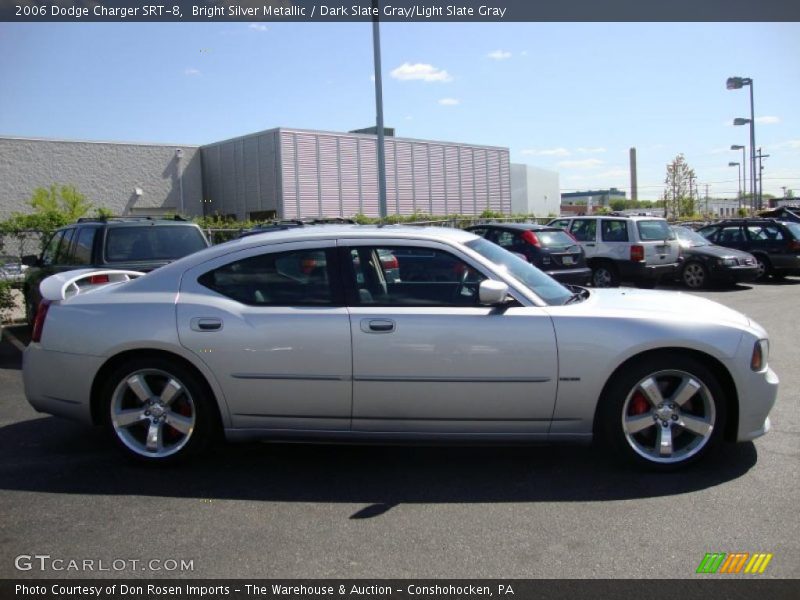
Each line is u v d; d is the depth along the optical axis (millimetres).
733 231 17766
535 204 57406
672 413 4430
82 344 4664
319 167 35500
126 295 4742
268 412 4539
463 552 3490
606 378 4344
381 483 4434
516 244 13320
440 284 4543
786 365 7570
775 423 5449
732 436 4504
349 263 4598
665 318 4391
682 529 3689
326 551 3527
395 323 4387
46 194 25516
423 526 3793
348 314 4441
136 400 4758
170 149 36094
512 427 4430
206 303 4590
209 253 4781
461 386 4363
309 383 4453
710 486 4250
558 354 4324
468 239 4895
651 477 4414
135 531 3787
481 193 45250
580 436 4438
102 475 4613
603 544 3543
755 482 4297
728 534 3625
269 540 3656
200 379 4621
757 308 12320
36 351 4828
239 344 4484
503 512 3951
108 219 8750
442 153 42344
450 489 4309
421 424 4457
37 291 8898
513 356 4328
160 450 4684
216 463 4832
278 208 33969
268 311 4523
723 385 4500
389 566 3363
